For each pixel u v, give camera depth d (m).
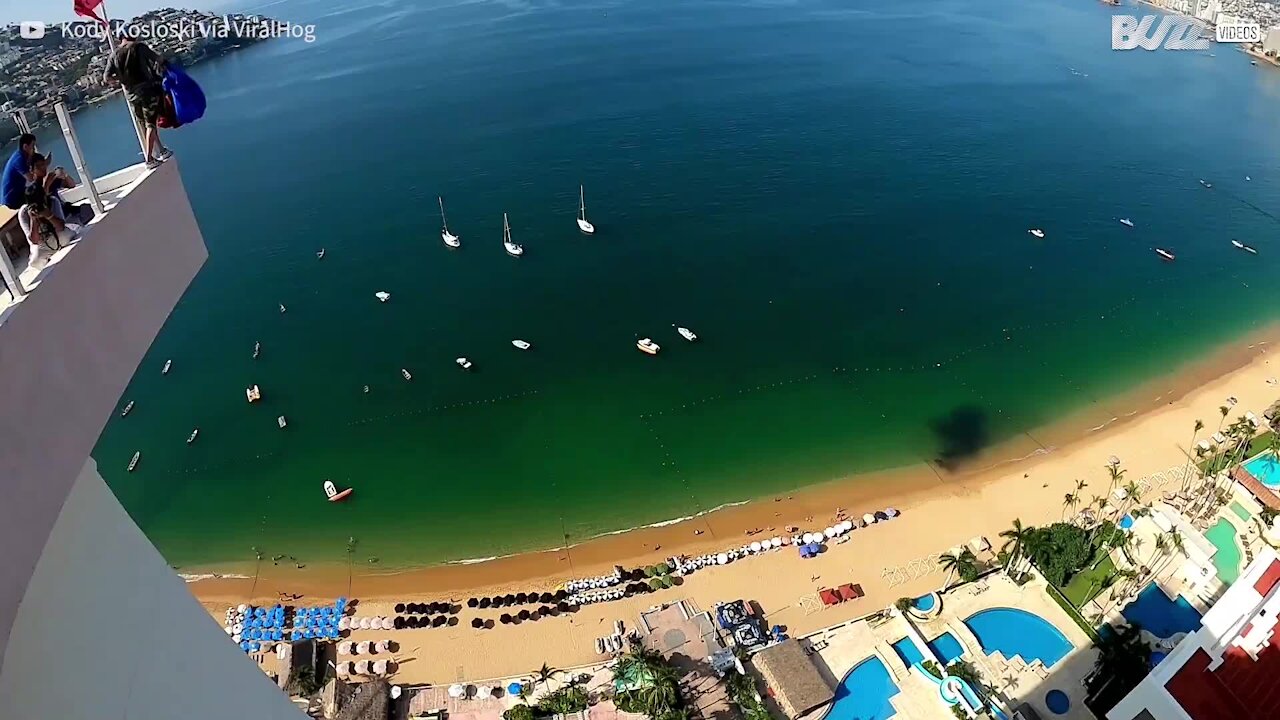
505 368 85.19
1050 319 92.62
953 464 73.19
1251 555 59.28
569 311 94.06
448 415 79.12
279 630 58.44
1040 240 108.50
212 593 62.41
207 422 77.94
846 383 83.19
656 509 69.69
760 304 95.31
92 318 10.32
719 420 78.75
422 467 73.50
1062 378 83.56
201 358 86.44
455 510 69.50
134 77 11.93
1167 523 60.22
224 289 98.44
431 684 54.59
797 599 59.78
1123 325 91.50
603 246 107.38
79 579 11.24
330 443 76.00
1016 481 70.81
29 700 9.92
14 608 8.61
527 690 53.59
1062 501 68.12
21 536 8.70
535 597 60.75
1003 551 60.38
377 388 82.31
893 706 51.59
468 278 100.75
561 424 78.25
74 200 11.27
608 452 75.31
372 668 55.47
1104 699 50.47
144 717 12.12
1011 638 55.25
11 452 8.64
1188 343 88.44
